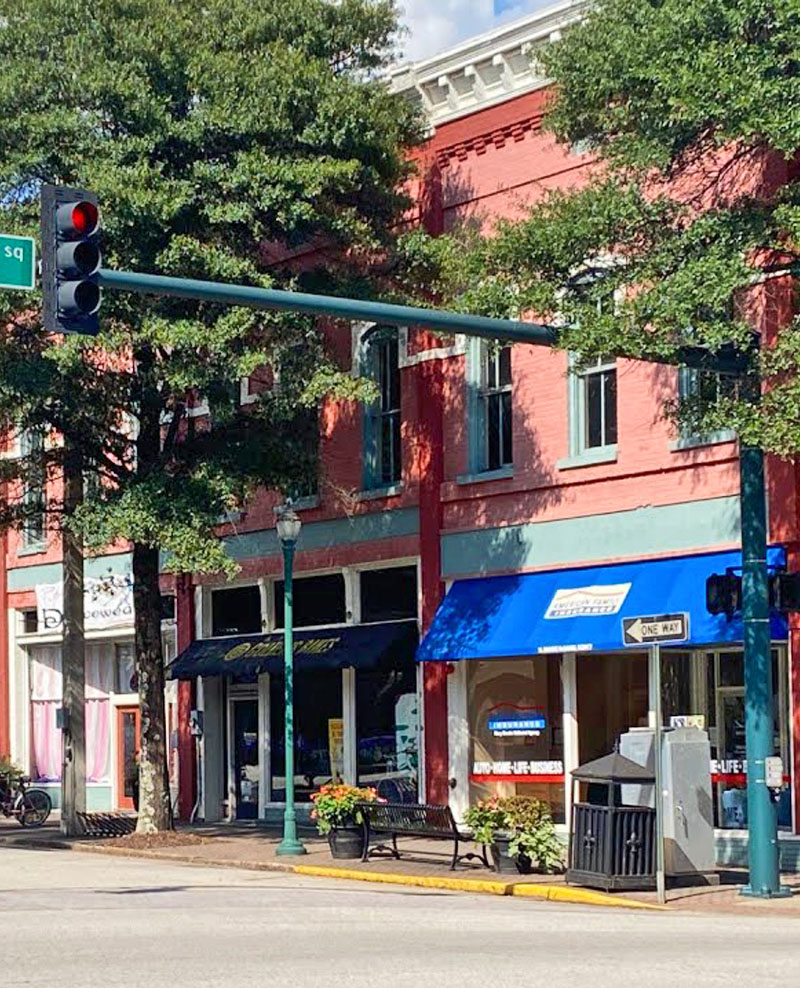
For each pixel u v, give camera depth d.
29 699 39.12
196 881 21.17
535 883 19.70
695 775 19.64
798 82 16.25
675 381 23.22
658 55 17.56
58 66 23.33
